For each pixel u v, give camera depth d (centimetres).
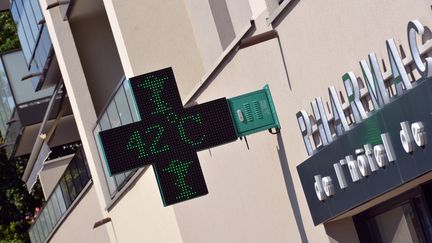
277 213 1327
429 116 922
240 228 1466
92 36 2181
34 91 3084
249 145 1358
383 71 1000
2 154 4184
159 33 1756
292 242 1304
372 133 1014
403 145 964
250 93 1245
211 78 1452
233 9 1595
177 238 1742
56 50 2255
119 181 2038
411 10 939
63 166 3356
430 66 905
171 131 1196
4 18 4191
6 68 3147
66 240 2839
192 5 1717
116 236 2203
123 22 1758
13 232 4162
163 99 1202
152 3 1773
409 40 928
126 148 1180
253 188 1383
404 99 948
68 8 2106
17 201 4175
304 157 1213
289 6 1163
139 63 1745
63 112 2950
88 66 2181
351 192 1085
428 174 998
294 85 1196
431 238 1089
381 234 1175
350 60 1060
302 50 1161
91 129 2169
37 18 2411
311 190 1169
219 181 1499
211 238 1594
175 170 1191
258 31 1267
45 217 3056
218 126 1217
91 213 2425
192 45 1756
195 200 1605
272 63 1243
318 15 1107
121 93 1762
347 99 1073
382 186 1024
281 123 1247
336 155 1095
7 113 3319
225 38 1623
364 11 1014
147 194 1850
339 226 1195
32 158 2888
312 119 1161
